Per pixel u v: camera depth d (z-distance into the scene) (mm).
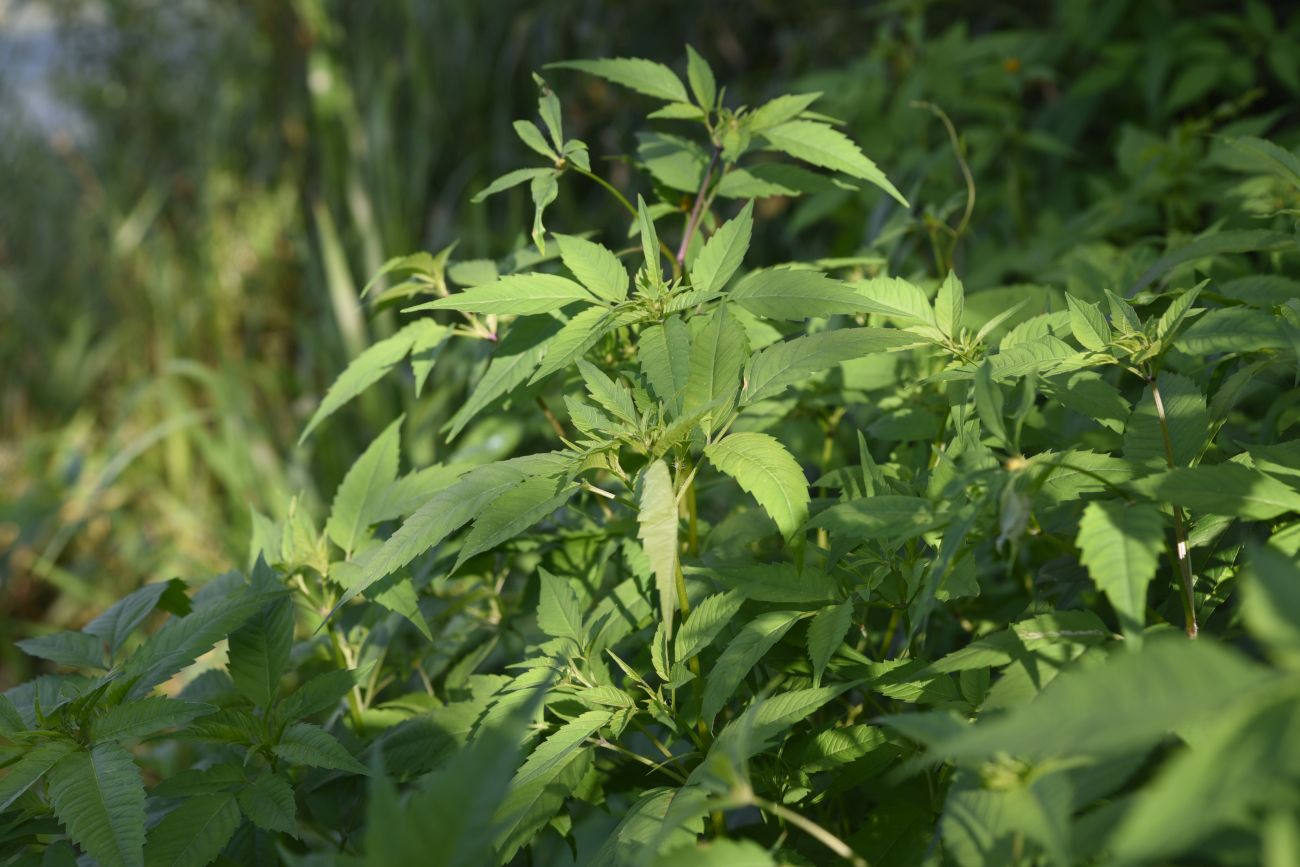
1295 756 538
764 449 1022
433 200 4664
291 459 3922
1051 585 1281
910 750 1062
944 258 1943
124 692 1091
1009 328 1602
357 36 5023
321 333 4293
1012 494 823
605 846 978
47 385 4891
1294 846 530
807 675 1158
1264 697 566
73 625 3889
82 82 5637
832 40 3902
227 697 1376
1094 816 735
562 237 1202
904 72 2938
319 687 1178
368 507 1366
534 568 1501
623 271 1189
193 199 5207
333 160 4613
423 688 1677
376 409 3762
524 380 1352
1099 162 3230
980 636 1286
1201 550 1072
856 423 1757
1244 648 969
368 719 1387
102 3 5629
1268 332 968
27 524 3771
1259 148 1283
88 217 5266
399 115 4879
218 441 4273
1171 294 1240
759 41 4352
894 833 1028
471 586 1580
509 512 1037
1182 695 574
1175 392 1047
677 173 1468
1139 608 765
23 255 5582
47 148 5723
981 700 1009
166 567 3840
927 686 1033
